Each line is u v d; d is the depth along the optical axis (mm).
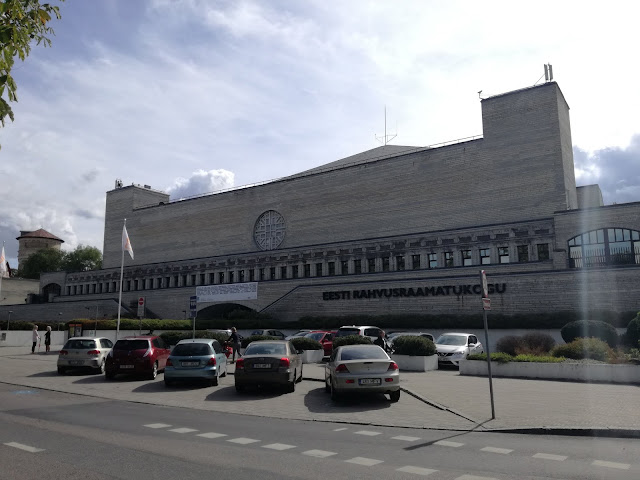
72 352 22172
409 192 49438
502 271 40000
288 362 16062
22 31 5523
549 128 42531
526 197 42750
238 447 8773
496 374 19703
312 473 7055
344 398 14734
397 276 44906
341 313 45750
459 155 46906
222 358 20203
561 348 20672
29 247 102812
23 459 7824
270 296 52625
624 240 36344
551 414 11484
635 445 8953
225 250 61812
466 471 7176
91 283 73938
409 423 11156
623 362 18141
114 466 7410
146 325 42938
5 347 40812
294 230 56719
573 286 34844
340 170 54375
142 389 17484
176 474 6992
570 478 6789
